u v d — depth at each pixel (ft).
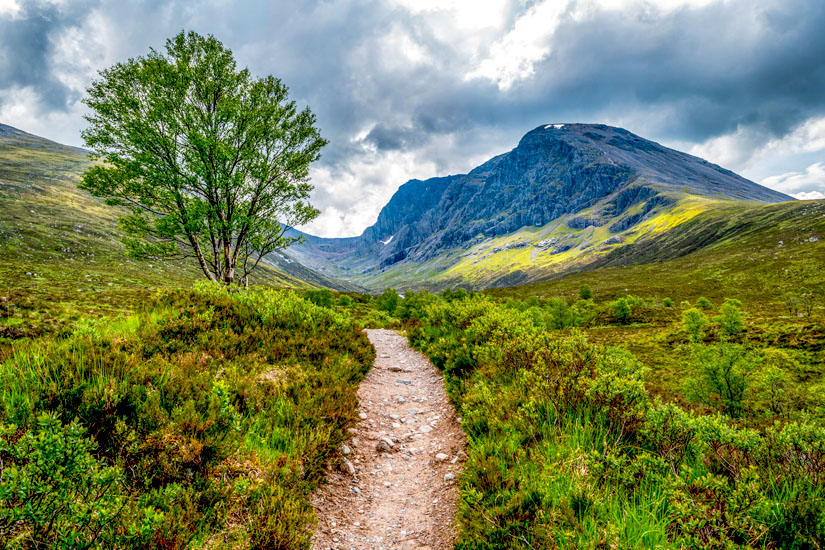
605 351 25.04
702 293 442.91
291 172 69.82
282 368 30.07
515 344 30.60
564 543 11.49
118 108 56.49
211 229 59.77
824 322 176.14
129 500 11.46
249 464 15.94
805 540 9.53
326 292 143.74
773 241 595.88
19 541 8.64
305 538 13.80
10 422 12.69
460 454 22.29
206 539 11.80
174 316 32.07
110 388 16.44
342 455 21.59
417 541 15.48
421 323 76.84
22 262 345.51
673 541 10.77
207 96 63.82
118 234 567.18
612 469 14.38
